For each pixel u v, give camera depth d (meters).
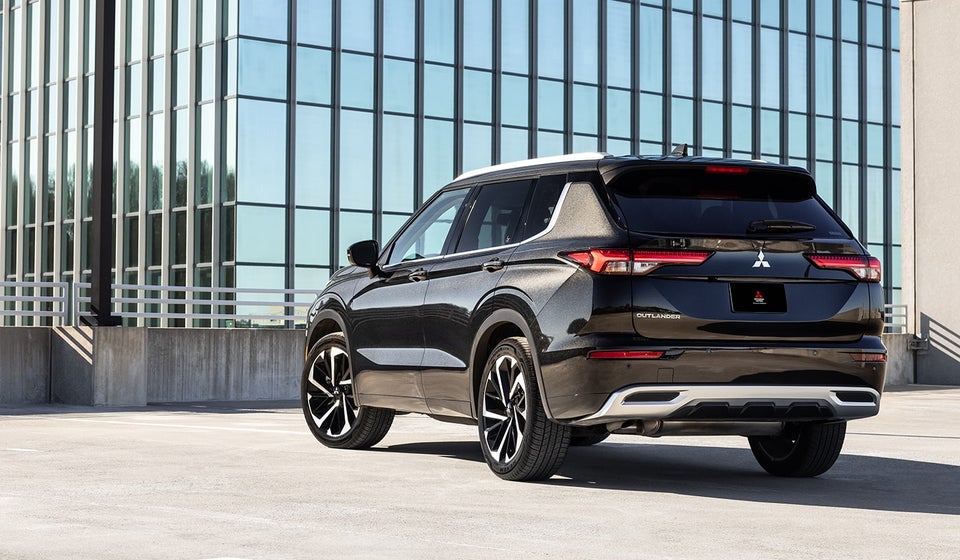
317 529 6.54
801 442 8.91
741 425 8.39
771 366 8.05
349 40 35.78
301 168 35.00
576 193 8.43
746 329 8.02
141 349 16.73
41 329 16.73
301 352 18.92
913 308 25.50
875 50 45.47
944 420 14.66
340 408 10.81
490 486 8.30
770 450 9.24
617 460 10.09
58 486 8.13
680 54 41.25
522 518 6.96
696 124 41.50
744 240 8.07
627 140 40.22
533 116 38.53
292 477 8.66
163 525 6.64
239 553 5.87
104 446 10.68
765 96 42.97
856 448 11.20
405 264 9.96
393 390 9.92
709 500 7.77
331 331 11.20
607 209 8.15
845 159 44.66
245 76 34.41
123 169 37.88
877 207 45.34
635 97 40.31
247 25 34.44
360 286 10.40
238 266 34.16
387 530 6.53
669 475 9.12
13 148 43.31
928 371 25.31
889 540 6.36
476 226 9.31
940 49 25.14
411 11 36.69
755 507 7.49
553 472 8.50
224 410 15.81
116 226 38.03
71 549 5.94
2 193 43.50
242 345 18.36
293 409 16.11
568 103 39.09
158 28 36.88
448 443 11.20
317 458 9.88
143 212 37.16
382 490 8.05
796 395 8.09
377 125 36.09
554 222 8.50
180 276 35.97
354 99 35.78
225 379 18.19
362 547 6.05
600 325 7.94
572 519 6.95
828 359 8.16
